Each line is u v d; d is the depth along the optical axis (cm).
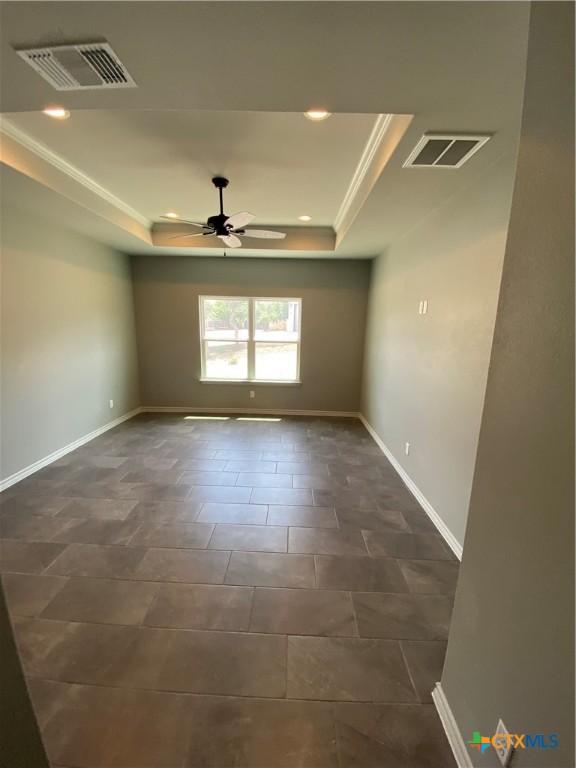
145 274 557
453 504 247
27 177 254
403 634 175
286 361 590
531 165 93
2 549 233
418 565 226
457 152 194
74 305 414
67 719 134
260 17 112
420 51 125
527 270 94
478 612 116
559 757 78
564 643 77
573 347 77
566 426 79
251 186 320
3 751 82
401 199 266
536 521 89
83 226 384
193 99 158
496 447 108
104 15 112
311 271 555
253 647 165
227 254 522
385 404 434
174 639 169
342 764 122
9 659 82
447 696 136
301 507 294
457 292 248
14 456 330
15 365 329
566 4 79
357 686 149
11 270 322
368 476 359
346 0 105
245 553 233
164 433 486
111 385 503
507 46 121
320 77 141
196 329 575
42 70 139
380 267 477
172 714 136
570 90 79
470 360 227
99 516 274
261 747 127
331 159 262
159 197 356
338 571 218
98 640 167
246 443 451
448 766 122
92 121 219
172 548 236
